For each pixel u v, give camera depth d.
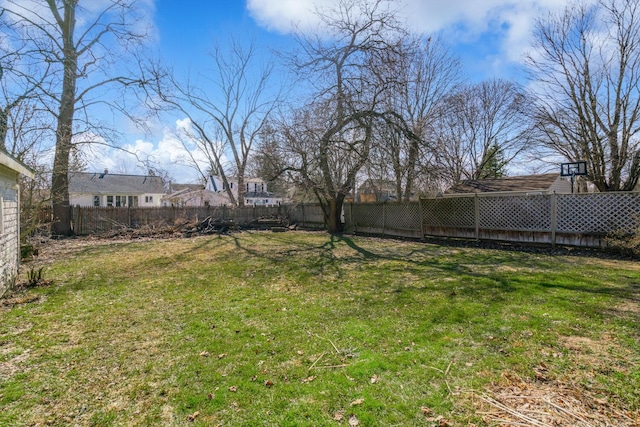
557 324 3.28
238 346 3.03
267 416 2.04
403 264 6.69
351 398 2.20
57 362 2.75
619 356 2.62
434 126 15.63
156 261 7.52
